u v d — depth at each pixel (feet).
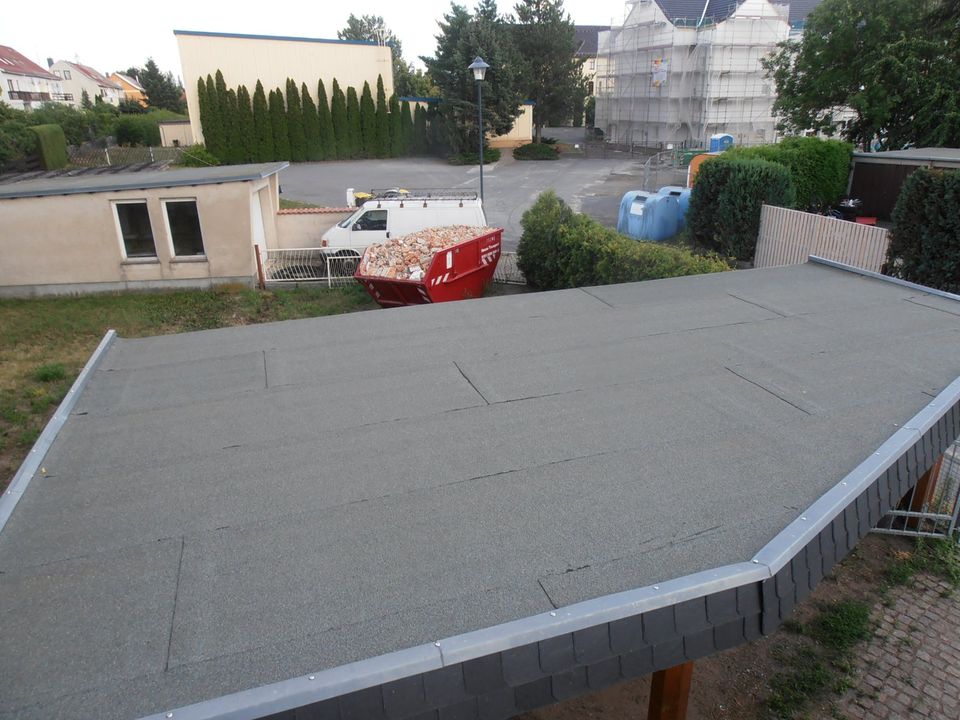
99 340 38.91
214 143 123.65
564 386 15.35
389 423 13.67
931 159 53.31
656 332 19.01
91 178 54.08
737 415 13.71
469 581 8.84
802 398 14.48
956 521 21.42
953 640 17.53
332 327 20.07
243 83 126.11
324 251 51.01
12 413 29.01
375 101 135.54
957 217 33.27
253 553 9.59
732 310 21.01
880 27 71.20
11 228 45.65
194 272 48.67
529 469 11.73
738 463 11.82
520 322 20.17
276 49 125.80
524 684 7.77
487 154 131.44
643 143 153.89
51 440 13.14
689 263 34.60
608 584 8.72
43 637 8.08
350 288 49.01
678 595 8.41
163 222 47.21
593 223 44.39
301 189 100.22
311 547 9.69
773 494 10.84
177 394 15.49
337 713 7.12
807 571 9.61
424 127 142.92
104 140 134.82
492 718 7.68
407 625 8.05
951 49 69.26
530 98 148.97
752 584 8.84
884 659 16.96
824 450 12.23
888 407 13.94
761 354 17.15
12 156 101.09
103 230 46.70
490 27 131.95
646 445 12.53
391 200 51.31
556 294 23.24
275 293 48.06
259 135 126.72
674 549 9.45
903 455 12.27
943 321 19.62
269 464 12.15
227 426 13.75
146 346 18.90
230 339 19.26
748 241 50.65
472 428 13.37
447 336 19.02
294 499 10.98
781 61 83.15
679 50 140.46
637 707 15.89
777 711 15.58
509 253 50.42
